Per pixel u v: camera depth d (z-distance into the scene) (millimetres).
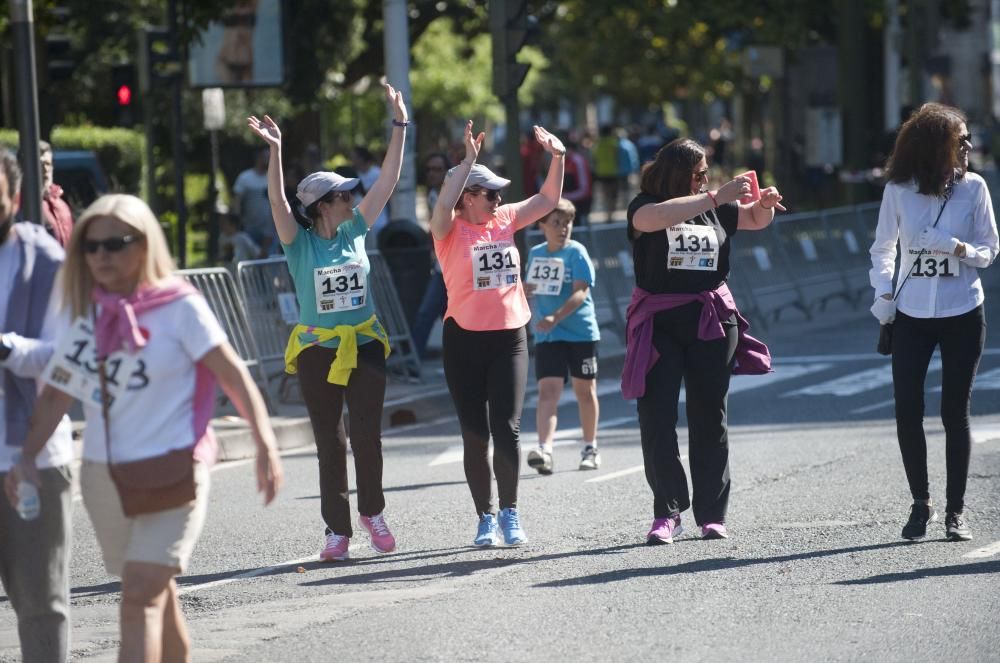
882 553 18453
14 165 12688
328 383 19094
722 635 15172
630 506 22312
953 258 18516
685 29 75062
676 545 19359
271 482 11930
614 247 44531
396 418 33031
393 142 19578
